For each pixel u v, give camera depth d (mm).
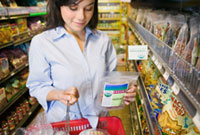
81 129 1033
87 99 1160
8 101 2260
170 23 1126
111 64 1396
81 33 1142
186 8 1472
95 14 1186
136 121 1871
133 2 3707
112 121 1019
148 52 1404
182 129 878
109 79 939
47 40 1073
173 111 929
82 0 826
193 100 538
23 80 2764
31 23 3299
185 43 826
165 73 893
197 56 701
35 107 2918
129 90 967
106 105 979
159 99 1135
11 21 2617
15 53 2674
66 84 1095
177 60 789
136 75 982
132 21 2971
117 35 5621
